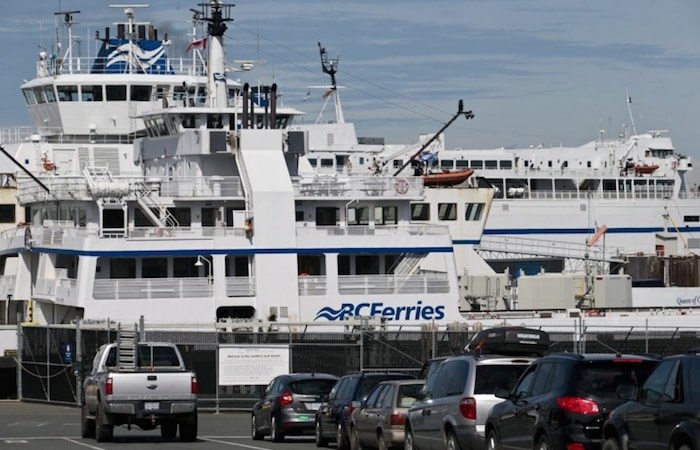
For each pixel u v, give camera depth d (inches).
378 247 7372.1
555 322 7509.8
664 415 2348.7
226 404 6156.5
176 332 6363.2
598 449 2596.0
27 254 7716.5
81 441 4320.9
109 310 6968.5
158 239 7032.5
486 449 2977.4
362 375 4060.0
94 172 7657.5
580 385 2632.9
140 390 4128.9
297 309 7175.2
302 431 4352.9
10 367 7052.2
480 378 3041.3
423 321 7362.2
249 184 7244.1
